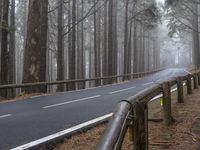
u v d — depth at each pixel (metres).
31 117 13.55
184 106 13.91
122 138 5.12
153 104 15.39
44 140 9.87
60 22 37.41
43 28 26.03
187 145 8.57
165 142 8.80
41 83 24.19
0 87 20.58
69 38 49.88
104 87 30.27
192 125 10.50
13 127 11.64
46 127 11.59
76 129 11.20
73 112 14.70
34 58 24.20
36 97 21.02
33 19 24.22
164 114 10.48
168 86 10.60
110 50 44.72
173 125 10.55
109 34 45.03
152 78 46.88
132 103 6.30
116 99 19.44
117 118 5.13
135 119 6.53
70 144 9.67
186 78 17.59
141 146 6.80
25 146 9.28
